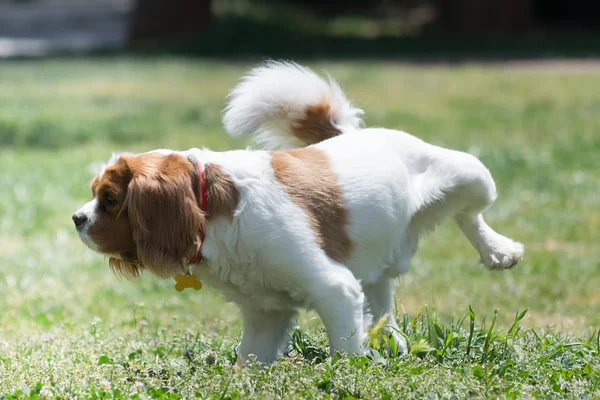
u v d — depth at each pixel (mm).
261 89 7539
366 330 6785
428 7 50281
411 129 21781
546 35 41031
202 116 23641
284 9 46438
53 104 25719
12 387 6461
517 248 7777
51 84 29938
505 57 35188
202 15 41625
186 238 6102
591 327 9008
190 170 6199
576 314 9711
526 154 18812
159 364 6836
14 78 31297
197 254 6188
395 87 28656
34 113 24031
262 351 6930
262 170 6367
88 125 22141
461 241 13359
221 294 6785
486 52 36750
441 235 13758
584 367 6645
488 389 6035
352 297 6316
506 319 9469
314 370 6293
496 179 16828
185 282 6391
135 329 8844
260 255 6223
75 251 12539
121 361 7059
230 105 7609
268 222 6180
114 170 6176
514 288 10703
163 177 6094
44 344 8039
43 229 13633
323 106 7652
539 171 17375
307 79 7641
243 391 5988
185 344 7680
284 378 6117
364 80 30031
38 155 19062
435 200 7215
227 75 31891
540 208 14828
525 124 22422
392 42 40500
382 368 6375
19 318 9453
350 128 7699
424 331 7449
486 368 6465
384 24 47781
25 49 41531
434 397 5879
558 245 12883
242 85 7688
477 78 30281
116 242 6215
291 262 6215
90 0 66812
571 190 15961
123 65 34594
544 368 6578
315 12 48750
